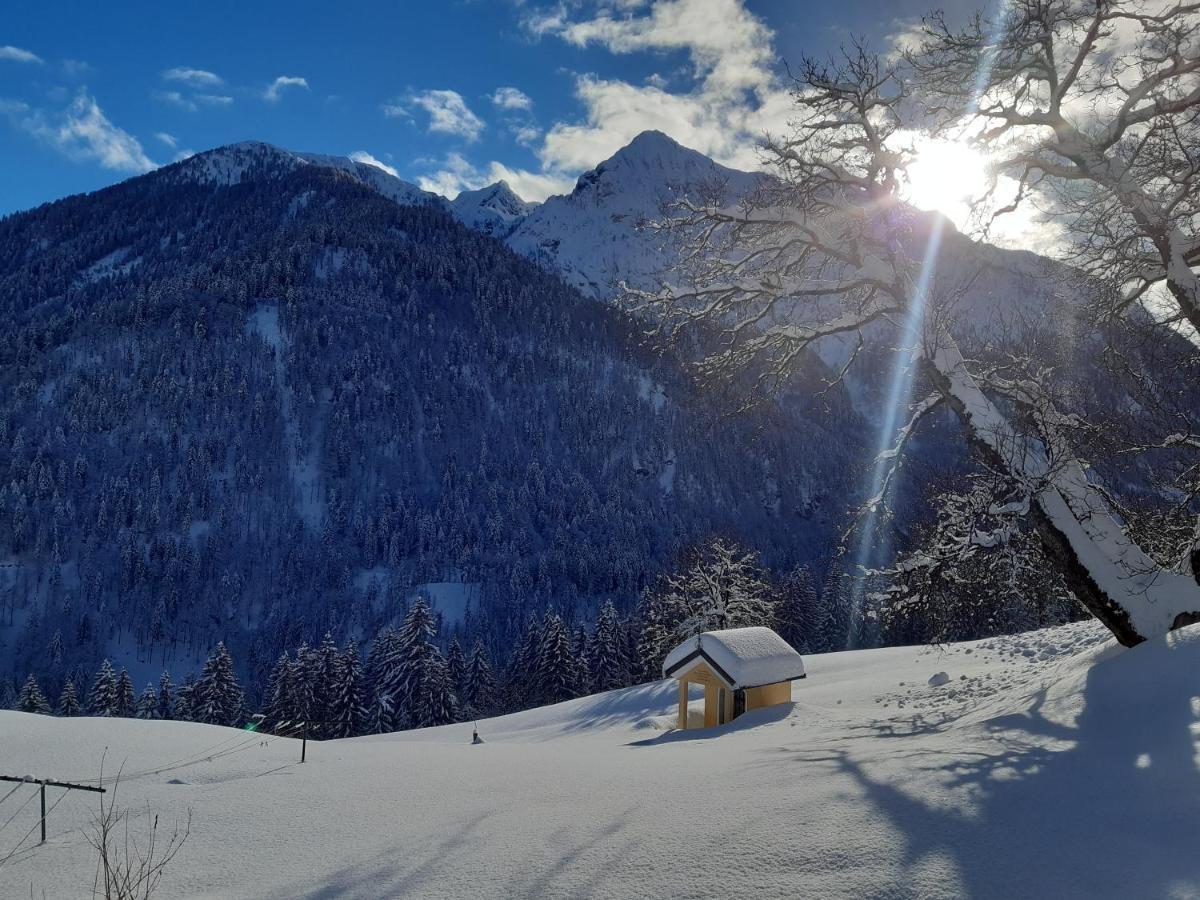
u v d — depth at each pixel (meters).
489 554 192.62
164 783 9.93
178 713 66.88
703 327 11.55
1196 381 10.09
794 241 11.16
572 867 5.10
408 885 5.19
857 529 11.00
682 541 181.00
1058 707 7.50
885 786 5.77
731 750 10.13
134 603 173.62
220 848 6.68
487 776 9.10
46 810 8.51
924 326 10.13
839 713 16.88
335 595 182.38
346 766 10.61
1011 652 19.33
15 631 164.00
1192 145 8.95
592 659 69.31
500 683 79.56
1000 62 9.65
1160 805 4.68
